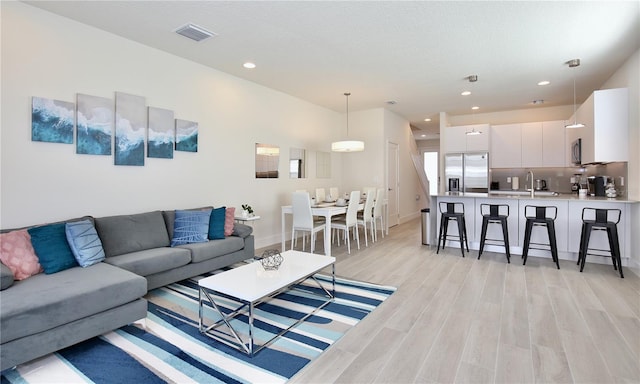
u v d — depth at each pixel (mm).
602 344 2230
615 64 4383
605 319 2609
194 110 4332
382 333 2420
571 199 4324
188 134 4234
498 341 2285
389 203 7496
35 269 2500
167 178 4035
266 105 5465
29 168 2934
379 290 3318
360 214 6219
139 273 2924
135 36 3555
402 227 7578
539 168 6961
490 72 4707
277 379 1886
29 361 2074
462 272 3928
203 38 3602
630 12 3008
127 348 2229
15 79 2844
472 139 7086
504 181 7297
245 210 4648
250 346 2121
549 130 6453
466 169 7094
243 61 4301
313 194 6629
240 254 4051
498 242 4922
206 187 4500
